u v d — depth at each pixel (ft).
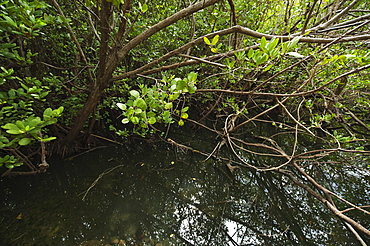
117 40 8.21
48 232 9.02
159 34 13.93
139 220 10.28
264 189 13.28
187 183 13.51
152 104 5.85
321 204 11.87
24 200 10.69
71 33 10.32
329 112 19.42
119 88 14.17
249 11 13.55
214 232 10.17
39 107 11.94
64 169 13.25
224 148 17.89
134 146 16.66
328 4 13.91
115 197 11.59
